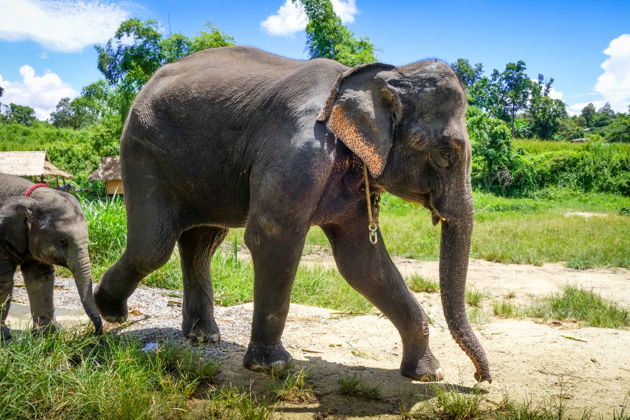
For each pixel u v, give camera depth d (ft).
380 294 11.99
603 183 98.53
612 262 32.37
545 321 18.62
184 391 10.27
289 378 11.01
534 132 194.18
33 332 12.35
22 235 12.68
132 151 12.35
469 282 26.66
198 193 12.05
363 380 11.62
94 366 10.93
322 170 10.23
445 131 10.23
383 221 49.57
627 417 9.75
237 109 11.42
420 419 9.84
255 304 11.14
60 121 297.74
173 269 21.24
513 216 59.47
